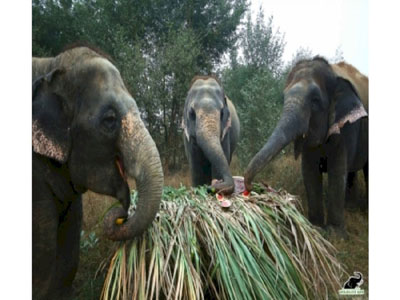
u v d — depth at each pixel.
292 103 3.47
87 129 2.22
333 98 3.70
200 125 3.96
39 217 2.35
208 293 2.36
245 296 2.11
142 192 2.12
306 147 3.86
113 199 3.73
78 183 2.38
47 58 2.42
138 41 3.74
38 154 2.31
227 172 3.54
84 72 2.24
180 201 2.59
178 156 4.49
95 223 3.50
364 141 4.14
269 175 4.31
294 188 4.22
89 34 3.57
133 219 2.12
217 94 4.17
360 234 3.70
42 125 2.22
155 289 2.16
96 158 2.28
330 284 2.79
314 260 2.48
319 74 3.63
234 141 5.10
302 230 2.59
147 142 2.16
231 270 2.21
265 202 2.78
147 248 2.27
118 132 2.21
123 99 2.22
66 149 2.26
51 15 3.41
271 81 4.29
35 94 2.24
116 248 2.39
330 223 3.77
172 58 3.84
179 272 2.06
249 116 4.53
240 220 2.48
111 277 2.18
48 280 2.42
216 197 2.74
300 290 2.44
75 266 2.73
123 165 2.28
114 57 3.68
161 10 3.78
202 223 2.37
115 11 3.66
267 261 2.33
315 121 3.60
